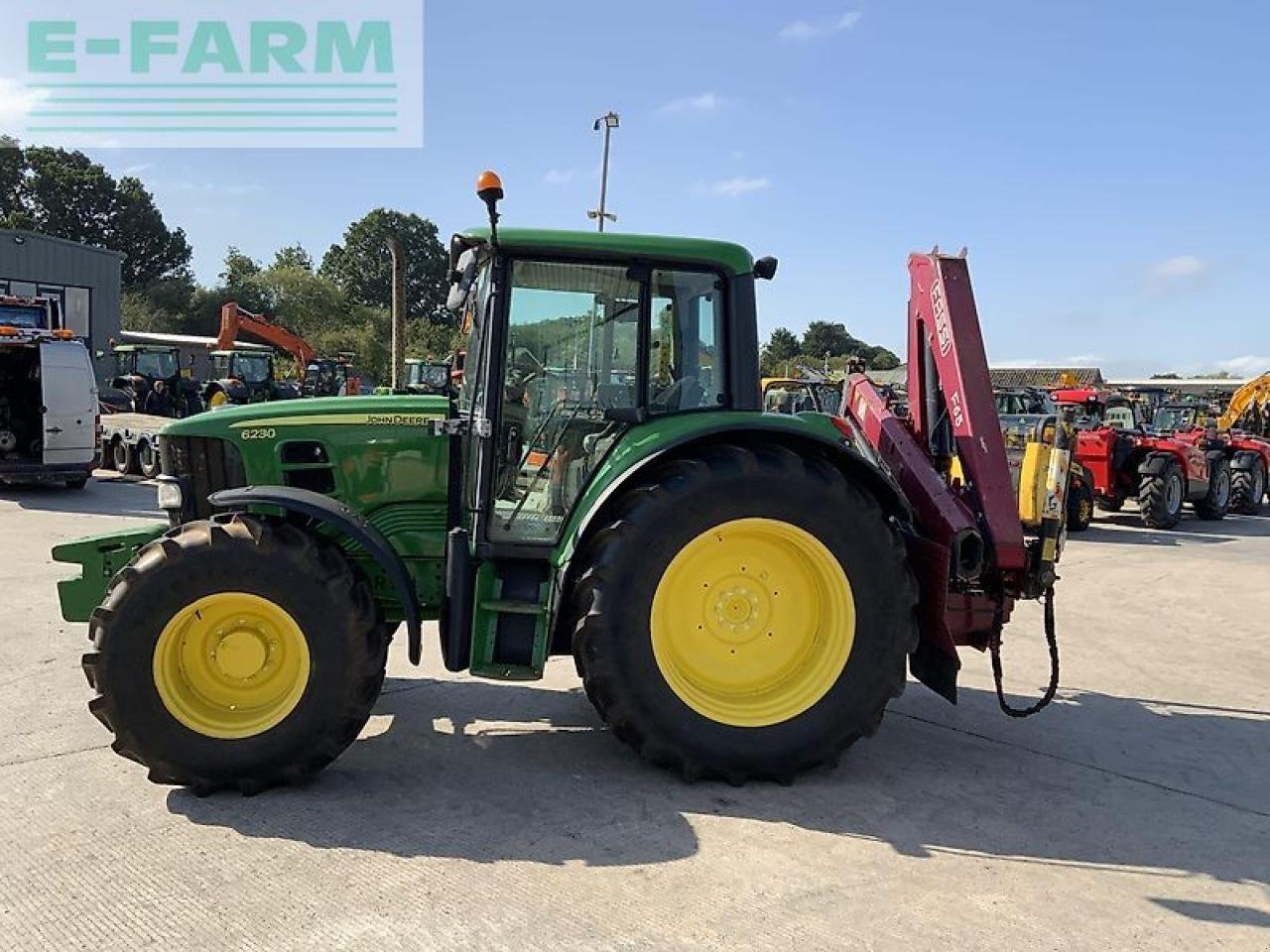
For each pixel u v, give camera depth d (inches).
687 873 127.5
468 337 182.4
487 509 163.3
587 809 147.0
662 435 160.6
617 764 166.4
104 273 1219.2
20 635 238.7
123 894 119.4
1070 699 213.6
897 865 131.7
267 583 146.7
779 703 160.2
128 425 641.6
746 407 172.7
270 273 2258.9
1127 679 230.4
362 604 150.1
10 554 350.9
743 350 172.4
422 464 173.6
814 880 126.6
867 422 210.1
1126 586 351.3
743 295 171.9
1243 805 155.6
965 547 172.1
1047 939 114.0
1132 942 113.8
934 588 169.3
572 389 169.5
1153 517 527.5
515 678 156.3
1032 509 184.2
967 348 182.9
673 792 154.5
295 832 137.2
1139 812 151.7
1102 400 586.9
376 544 153.0
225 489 174.9
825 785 159.6
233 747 146.7
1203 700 214.2
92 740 171.5
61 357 530.9
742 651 163.9
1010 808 152.0
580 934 112.1
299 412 175.3
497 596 164.2
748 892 122.7
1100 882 128.4
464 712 192.5
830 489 157.5
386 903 118.0
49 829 137.2
